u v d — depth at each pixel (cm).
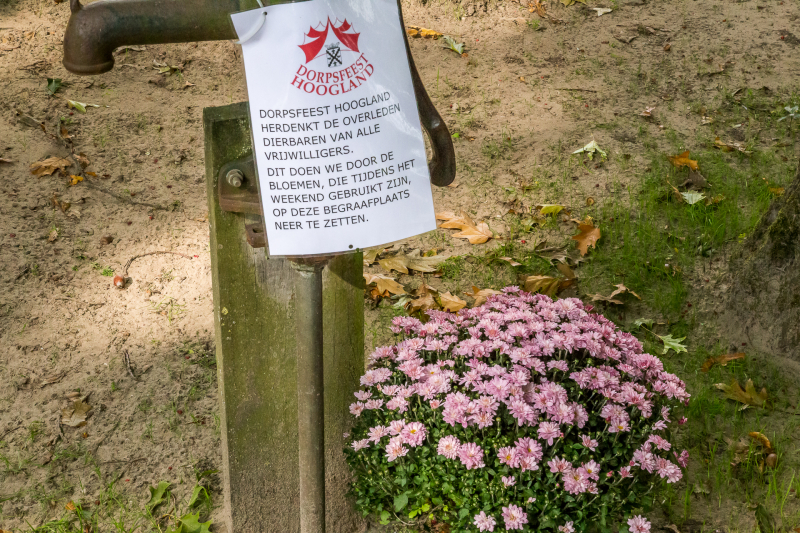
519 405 198
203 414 274
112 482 244
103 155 399
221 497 246
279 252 158
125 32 147
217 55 500
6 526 230
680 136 458
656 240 370
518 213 390
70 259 336
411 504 215
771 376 296
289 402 216
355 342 222
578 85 508
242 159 176
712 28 586
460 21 582
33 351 292
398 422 205
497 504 196
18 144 395
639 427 213
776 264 298
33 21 510
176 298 326
